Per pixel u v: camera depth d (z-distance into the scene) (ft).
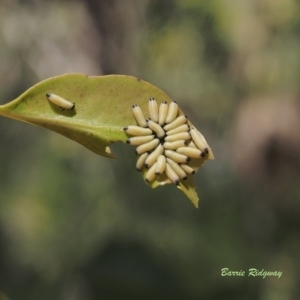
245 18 3.75
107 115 2.12
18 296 3.69
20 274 3.86
